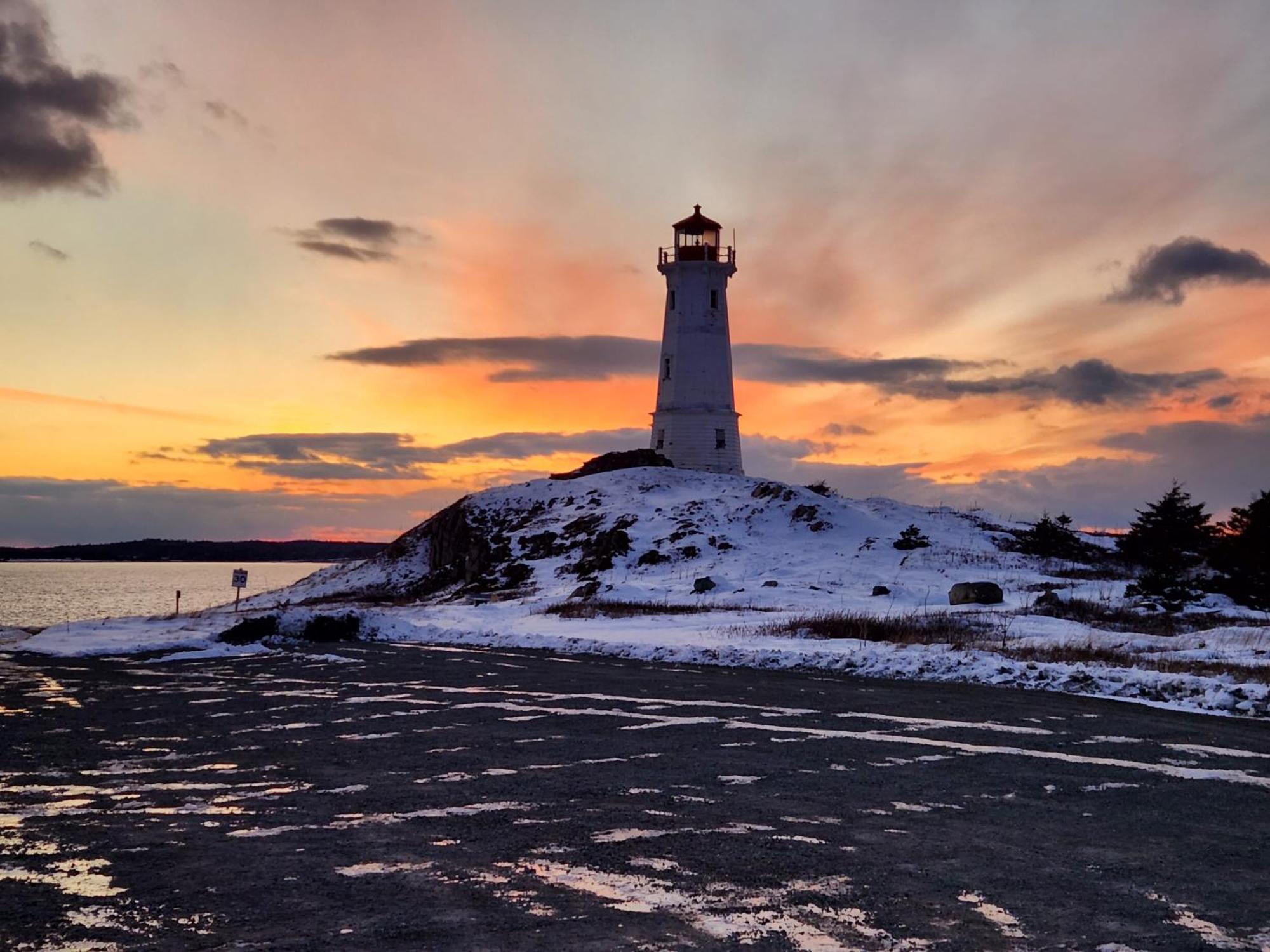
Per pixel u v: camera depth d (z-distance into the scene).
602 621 34.44
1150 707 16.66
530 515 67.50
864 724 14.88
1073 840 8.81
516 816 9.57
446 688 19.02
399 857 8.21
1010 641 25.41
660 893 7.30
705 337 75.44
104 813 9.70
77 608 101.19
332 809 9.83
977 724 14.86
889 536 54.31
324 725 14.87
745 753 12.70
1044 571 48.31
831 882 7.59
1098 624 30.56
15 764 12.13
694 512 59.59
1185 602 34.56
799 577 46.06
